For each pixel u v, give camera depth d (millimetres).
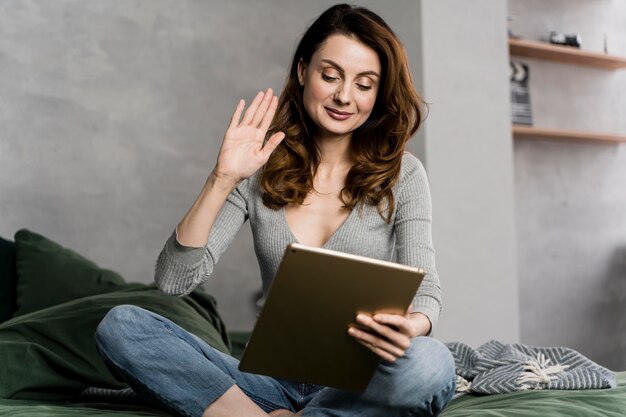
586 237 5449
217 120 4297
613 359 5543
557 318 5305
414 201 2049
